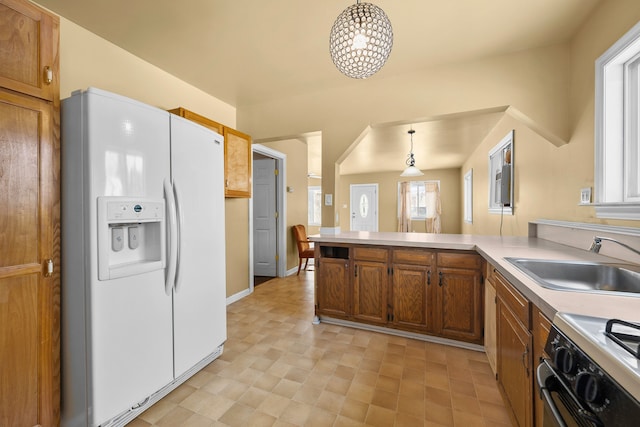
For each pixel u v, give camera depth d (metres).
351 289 2.62
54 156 1.32
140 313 1.46
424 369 1.95
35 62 1.26
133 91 2.28
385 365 2.01
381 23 1.36
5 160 1.17
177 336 1.67
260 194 4.70
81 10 1.76
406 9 1.75
